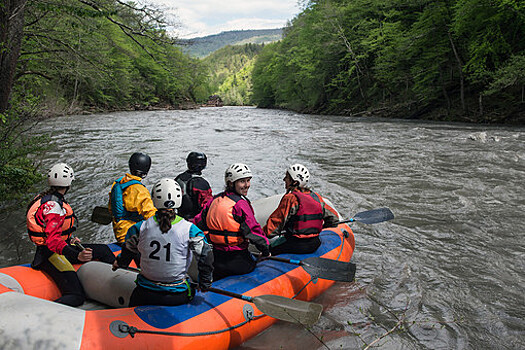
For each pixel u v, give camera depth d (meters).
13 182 7.93
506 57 25.75
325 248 4.22
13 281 3.16
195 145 16.19
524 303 3.95
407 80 34.09
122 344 2.43
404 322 3.53
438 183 9.13
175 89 67.12
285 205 3.97
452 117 27.44
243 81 190.25
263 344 3.08
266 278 3.48
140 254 2.81
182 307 2.85
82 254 3.28
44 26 13.14
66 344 2.32
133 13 10.40
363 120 31.03
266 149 14.98
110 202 4.10
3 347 2.27
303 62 47.34
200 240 2.79
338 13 40.53
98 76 14.77
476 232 6.03
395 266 4.81
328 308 3.74
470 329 3.46
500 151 13.10
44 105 10.23
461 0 24.06
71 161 12.05
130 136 19.69
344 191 8.47
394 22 36.19
